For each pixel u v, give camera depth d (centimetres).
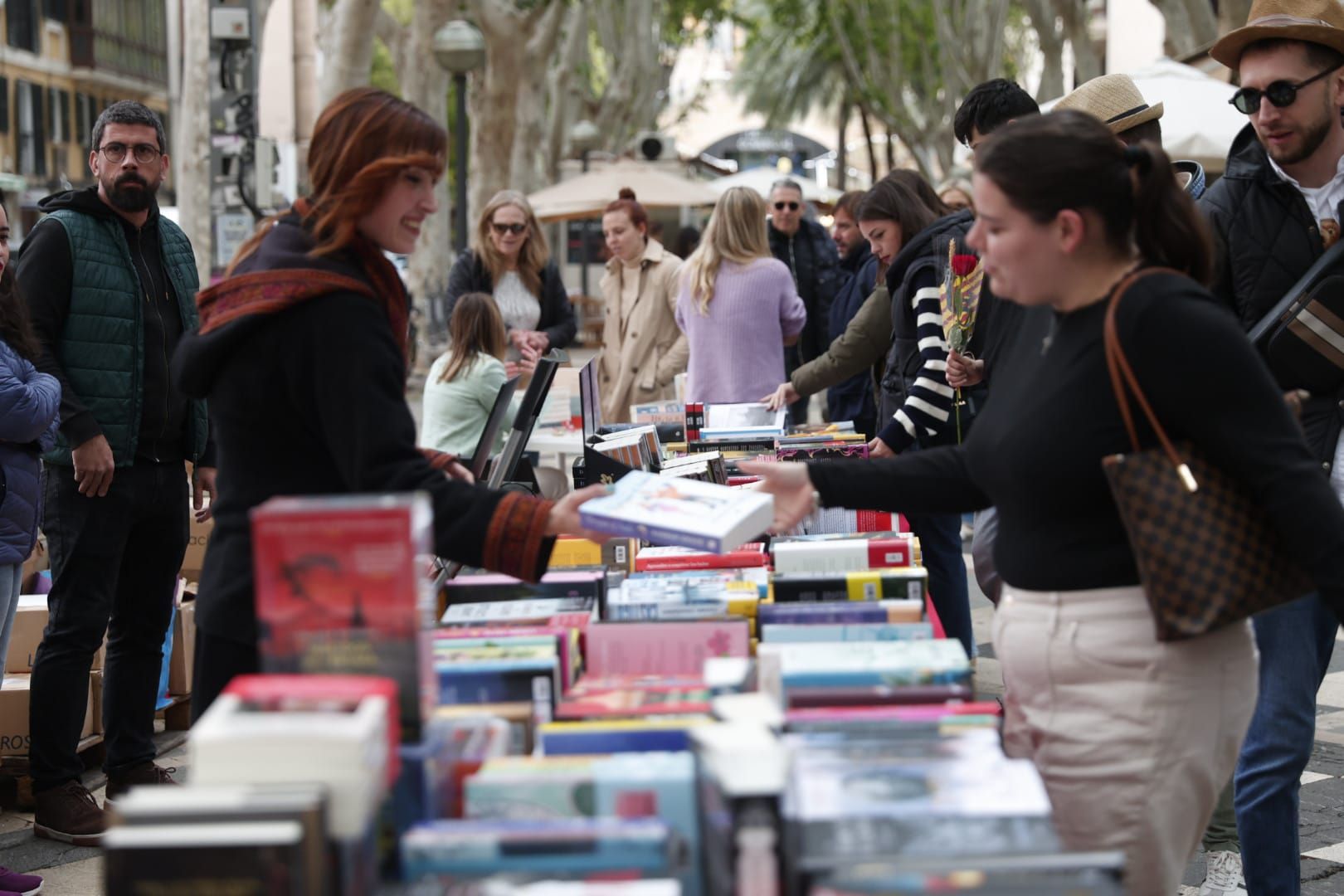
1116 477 254
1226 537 253
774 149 5678
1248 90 390
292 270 287
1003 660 281
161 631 546
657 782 221
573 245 3672
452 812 229
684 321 790
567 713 270
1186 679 261
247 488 299
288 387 289
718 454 523
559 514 284
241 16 1092
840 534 428
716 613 328
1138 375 254
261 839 180
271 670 221
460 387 755
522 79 2902
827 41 4953
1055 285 263
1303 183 399
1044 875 189
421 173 295
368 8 1661
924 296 537
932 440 543
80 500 517
